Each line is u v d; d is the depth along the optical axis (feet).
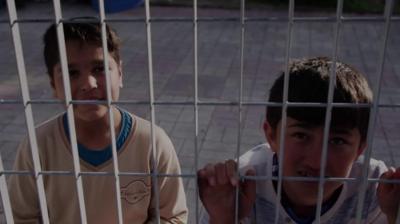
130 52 20.86
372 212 4.50
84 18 3.00
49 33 4.48
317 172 3.93
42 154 4.81
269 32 24.75
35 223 5.10
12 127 13.32
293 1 2.62
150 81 2.89
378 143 12.75
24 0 28.86
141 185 4.89
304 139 3.91
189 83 17.03
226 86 16.84
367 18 2.66
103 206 4.93
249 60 20.01
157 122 13.73
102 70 4.37
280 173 3.17
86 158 4.78
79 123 4.67
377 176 4.40
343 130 3.86
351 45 22.68
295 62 4.32
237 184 3.36
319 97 3.86
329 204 4.41
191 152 12.14
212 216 3.75
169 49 21.50
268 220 4.56
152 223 5.10
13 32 2.77
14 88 16.55
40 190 3.26
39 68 18.45
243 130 13.35
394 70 18.97
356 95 3.89
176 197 5.07
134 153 4.82
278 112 4.00
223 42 22.81
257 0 33.45
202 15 30.09
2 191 3.29
